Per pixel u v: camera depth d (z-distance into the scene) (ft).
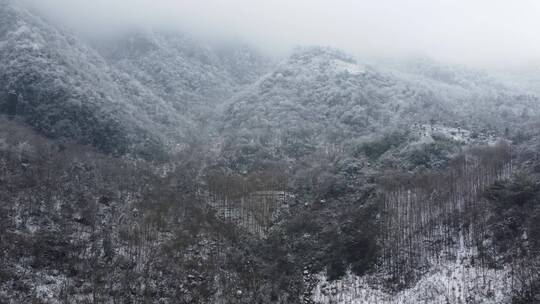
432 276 655.76
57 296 634.43
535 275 590.96
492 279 614.75
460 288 621.72
